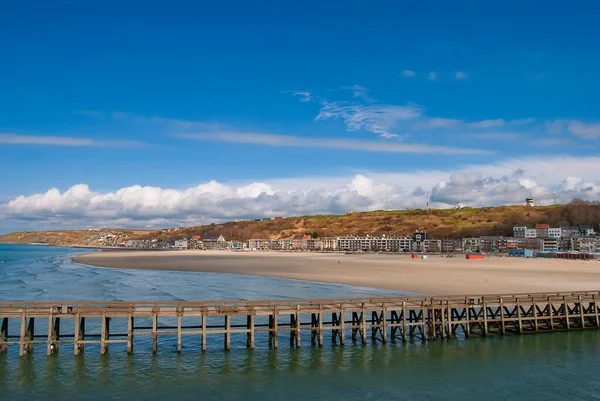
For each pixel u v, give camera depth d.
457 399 29.28
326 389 31.03
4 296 70.94
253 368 35.12
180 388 31.33
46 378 33.12
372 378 32.97
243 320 52.81
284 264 153.50
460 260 178.88
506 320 44.31
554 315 46.88
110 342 38.19
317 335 42.69
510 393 30.16
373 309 41.09
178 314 38.09
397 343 41.88
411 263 154.38
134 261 176.12
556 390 30.61
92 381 32.62
